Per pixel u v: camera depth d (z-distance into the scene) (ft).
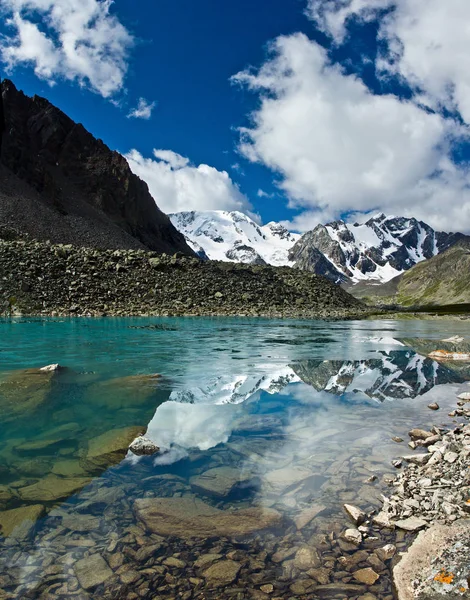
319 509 16.05
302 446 22.20
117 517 14.98
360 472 19.21
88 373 39.58
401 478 18.66
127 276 141.59
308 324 113.50
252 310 143.23
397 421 26.96
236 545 13.84
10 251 132.36
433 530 14.24
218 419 26.53
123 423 24.97
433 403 31.71
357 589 11.84
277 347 63.46
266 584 12.10
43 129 469.16
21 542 13.35
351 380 40.14
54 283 122.31
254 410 28.76
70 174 462.60
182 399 31.22
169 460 19.97
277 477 18.51
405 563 12.66
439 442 22.62
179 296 139.44
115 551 13.20
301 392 34.68
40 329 76.33
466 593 10.84
